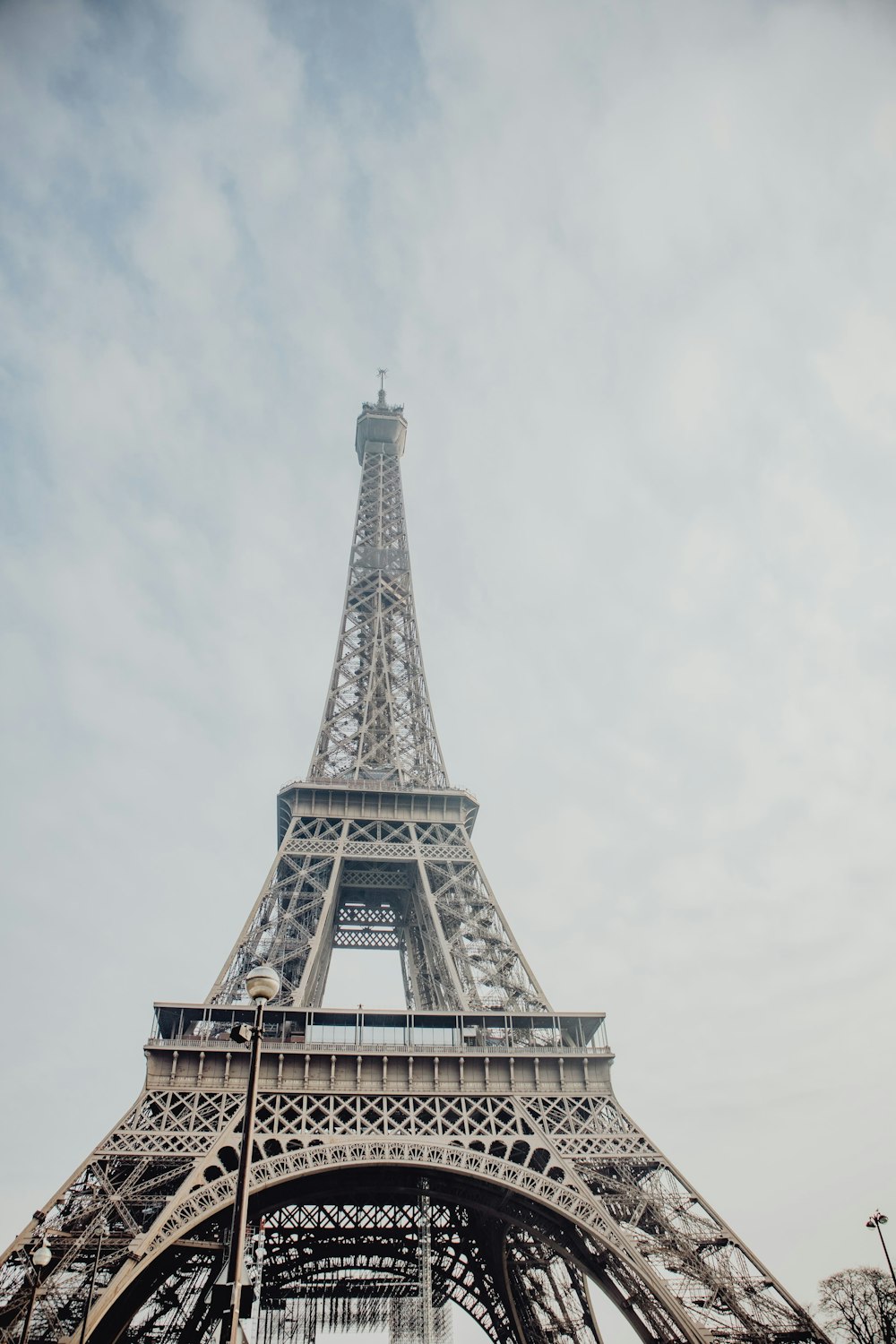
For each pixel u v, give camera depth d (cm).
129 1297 7344
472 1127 7838
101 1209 6544
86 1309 5731
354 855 10181
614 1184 7431
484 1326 11181
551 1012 8650
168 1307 8575
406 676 13300
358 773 11438
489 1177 7181
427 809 10831
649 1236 7175
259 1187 6762
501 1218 8325
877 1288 11719
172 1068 7675
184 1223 6425
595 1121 7906
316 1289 11369
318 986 9781
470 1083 8019
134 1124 7212
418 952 11556
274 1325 12975
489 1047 8400
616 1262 7431
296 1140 7375
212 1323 8656
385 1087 7844
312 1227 10019
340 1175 8275
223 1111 7381
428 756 12094
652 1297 7125
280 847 10169
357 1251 10281
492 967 9225
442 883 10362
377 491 16212
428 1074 8031
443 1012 8500
